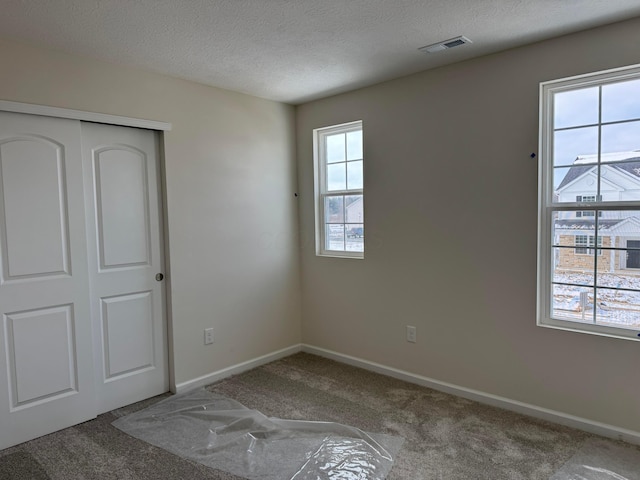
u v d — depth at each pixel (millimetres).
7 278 2572
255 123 3871
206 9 2201
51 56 2689
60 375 2783
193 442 2615
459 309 3205
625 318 2594
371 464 2354
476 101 3020
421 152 3328
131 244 3158
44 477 2299
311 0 2129
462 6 2232
